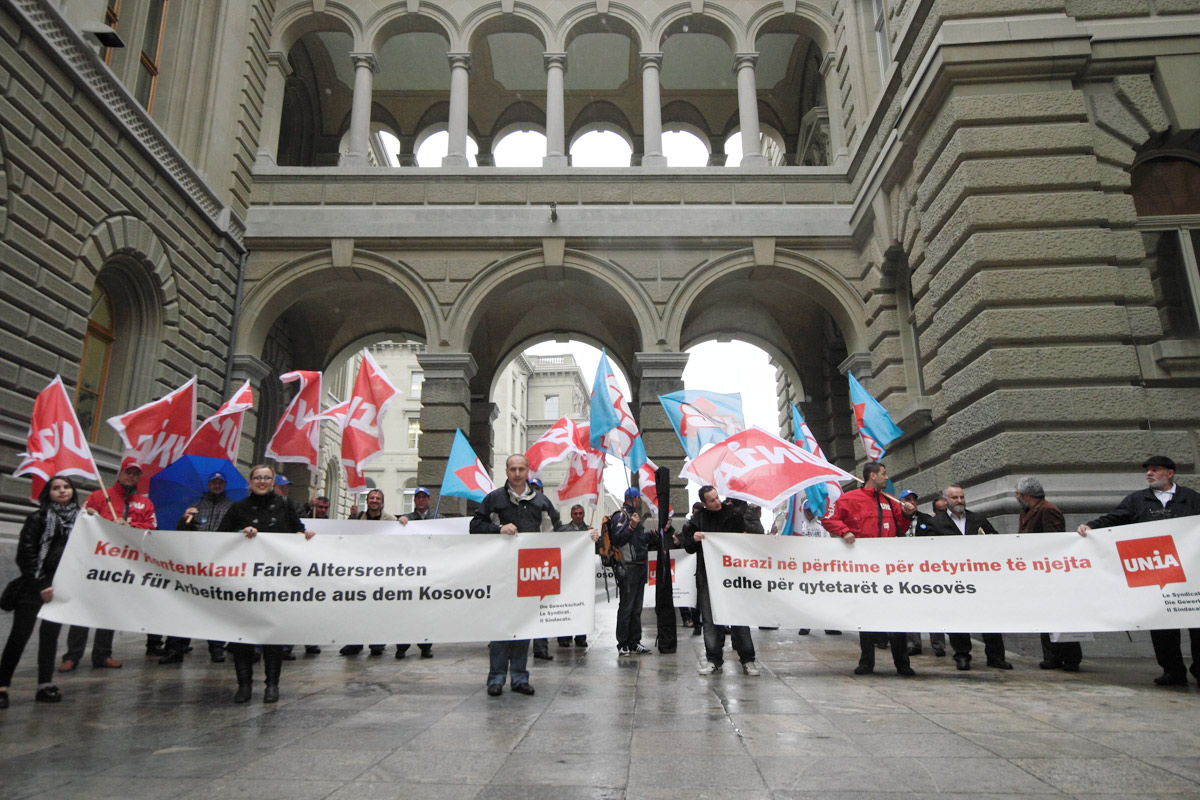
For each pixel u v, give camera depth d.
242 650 5.66
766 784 3.44
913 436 11.77
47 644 5.62
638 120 20.31
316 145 19.41
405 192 14.95
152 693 5.96
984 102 9.48
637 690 5.94
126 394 11.34
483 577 6.00
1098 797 3.24
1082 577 6.24
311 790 3.38
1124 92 9.46
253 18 14.91
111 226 10.34
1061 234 9.08
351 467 9.19
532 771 3.67
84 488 9.73
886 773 3.60
